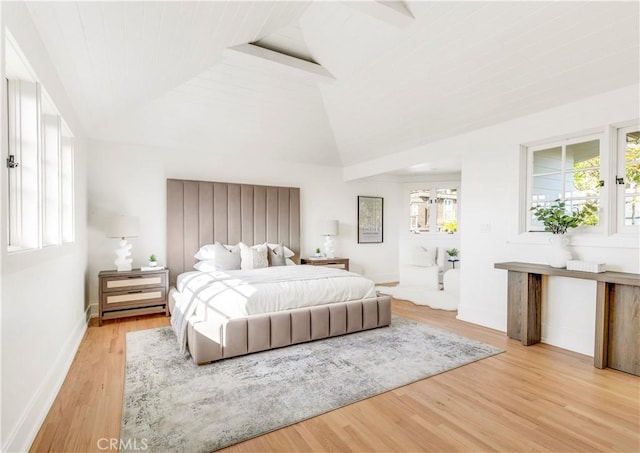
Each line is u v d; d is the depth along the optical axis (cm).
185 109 402
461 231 397
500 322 356
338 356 281
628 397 214
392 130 442
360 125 460
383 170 526
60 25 182
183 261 460
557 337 310
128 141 434
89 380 236
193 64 315
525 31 250
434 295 500
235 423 184
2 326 133
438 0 248
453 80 321
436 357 279
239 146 493
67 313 265
